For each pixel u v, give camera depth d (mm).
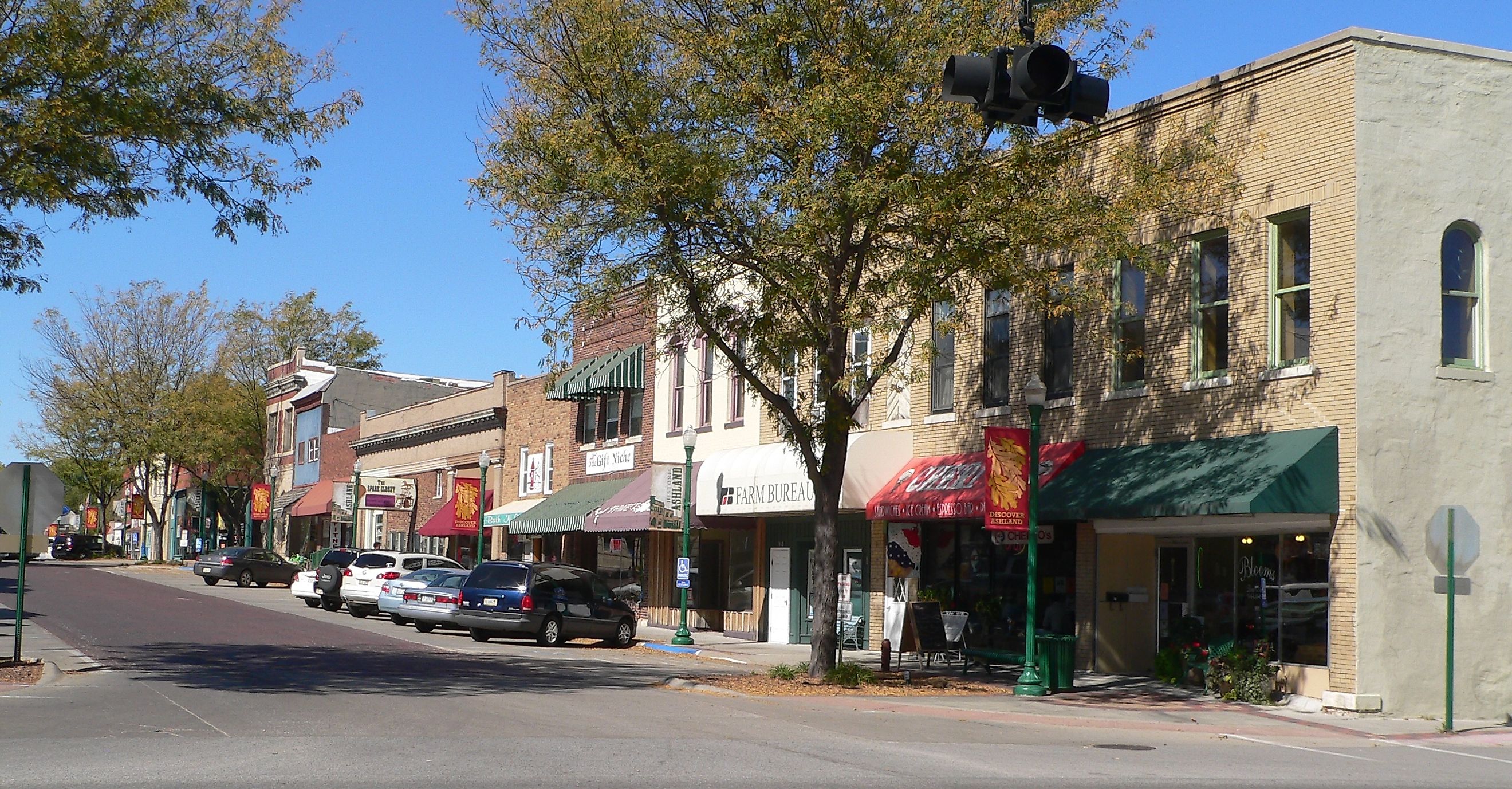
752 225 19953
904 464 27094
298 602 43156
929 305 19422
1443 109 19297
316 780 10258
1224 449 19844
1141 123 22188
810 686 20203
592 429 41188
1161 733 16219
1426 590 18516
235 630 29078
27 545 20047
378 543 57531
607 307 19797
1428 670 18422
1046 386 24125
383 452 57781
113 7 18016
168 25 18516
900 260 21156
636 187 18547
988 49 18500
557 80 19547
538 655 26453
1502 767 13945
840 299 20562
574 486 41406
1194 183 19406
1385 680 18188
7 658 20672
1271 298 19844
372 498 52031
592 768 11258
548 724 14414
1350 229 18641
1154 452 21172
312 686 17734
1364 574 18172
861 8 19547
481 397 48750
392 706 15555
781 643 31141
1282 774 12672
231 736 12695
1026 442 20219
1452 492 18781
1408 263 18844
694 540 35750
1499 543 18953
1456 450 18859
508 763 11438
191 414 71938
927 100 19047
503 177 19281
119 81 17797
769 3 19672
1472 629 18672
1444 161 19219
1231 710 18594
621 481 38438
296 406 69875
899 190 18297
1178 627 21797
